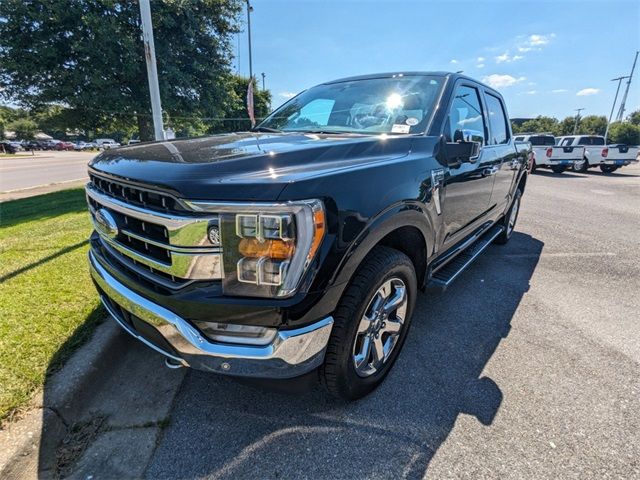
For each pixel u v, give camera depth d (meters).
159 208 1.58
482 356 2.61
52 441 1.82
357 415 2.04
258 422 1.99
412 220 2.09
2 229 5.62
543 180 13.52
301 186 1.50
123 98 12.18
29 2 11.18
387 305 2.15
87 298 2.96
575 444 1.88
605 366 2.52
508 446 1.86
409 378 2.36
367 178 1.78
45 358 2.22
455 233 2.98
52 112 13.35
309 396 2.18
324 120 2.94
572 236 5.78
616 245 5.30
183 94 13.73
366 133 2.61
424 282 2.60
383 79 3.14
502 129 4.26
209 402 2.12
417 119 2.62
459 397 2.20
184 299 1.55
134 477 1.67
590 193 10.33
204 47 13.93
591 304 3.44
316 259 1.53
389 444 1.86
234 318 1.54
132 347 2.57
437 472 1.72
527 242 5.44
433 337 2.85
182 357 1.67
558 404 2.15
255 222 1.43
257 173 1.56
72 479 1.65
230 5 13.78
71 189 11.72
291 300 1.51
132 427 1.94
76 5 11.11
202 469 1.72
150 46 6.57
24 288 3.14
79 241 4.54
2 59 11.10
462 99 3.07
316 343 1.64
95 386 2.18
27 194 11.94
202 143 2.12
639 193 10.37
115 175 1.75
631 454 1.82
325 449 1.83
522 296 3.60
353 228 1.66
